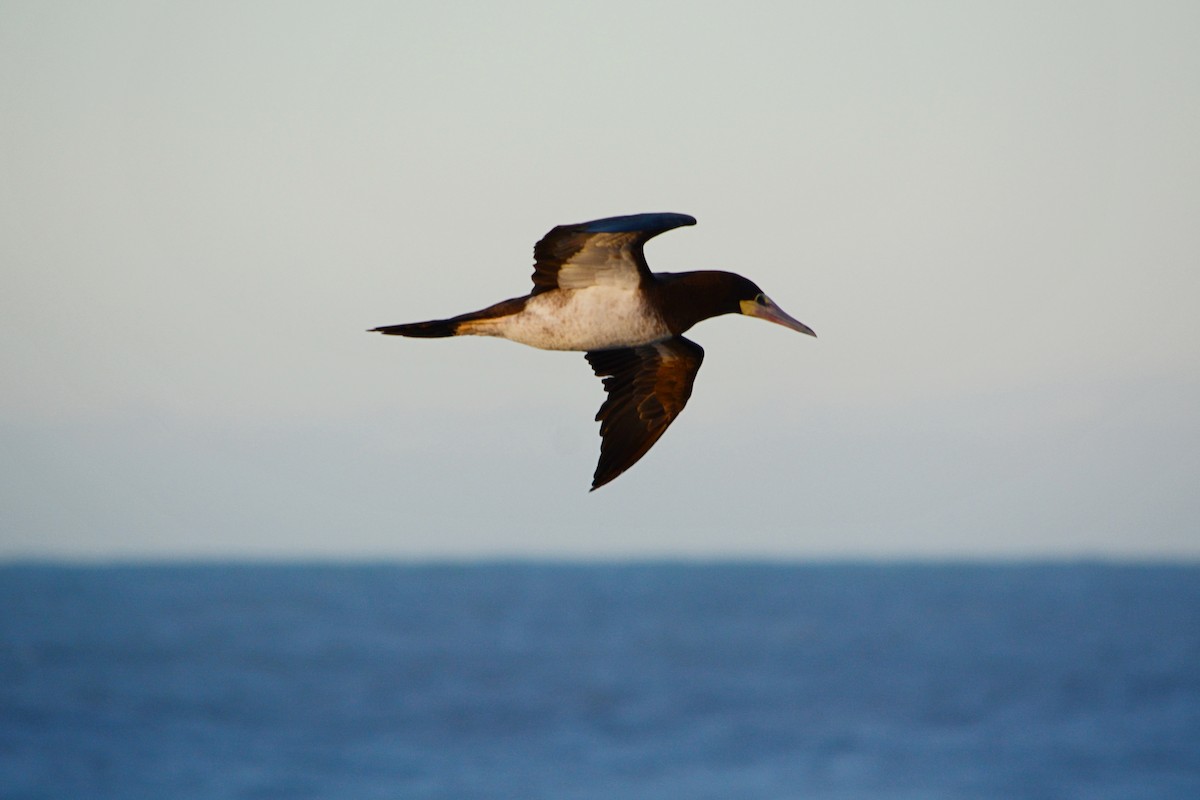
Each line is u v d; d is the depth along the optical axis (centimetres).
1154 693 5012
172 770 3825
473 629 7738
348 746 4128
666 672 5722
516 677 5556
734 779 3700
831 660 6062
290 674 5641
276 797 3494
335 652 6425
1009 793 3512
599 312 1157
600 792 3559
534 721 4534
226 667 5862
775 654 6325
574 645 6750
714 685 5300
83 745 4122
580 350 1182
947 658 6122
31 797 3525
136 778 3728
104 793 3556
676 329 1200
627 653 6412
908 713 4672
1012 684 5262
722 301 1222
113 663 5962
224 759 3953
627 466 1241
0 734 4256
